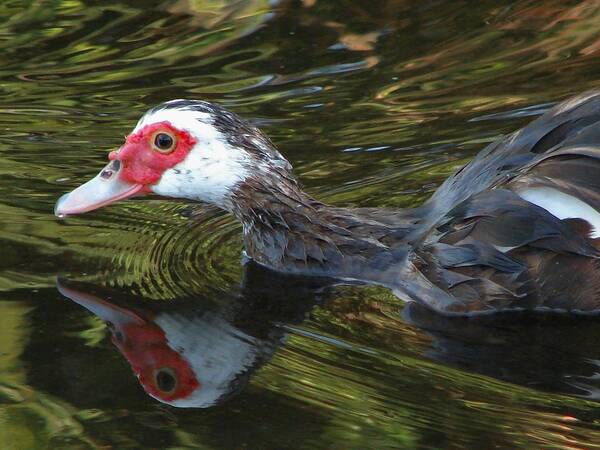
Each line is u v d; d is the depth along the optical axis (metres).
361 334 9.61
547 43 15.34
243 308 10.12
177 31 16.47
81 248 11.30
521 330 9.69
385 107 14.05
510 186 10.17
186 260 11.20
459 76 14.70
